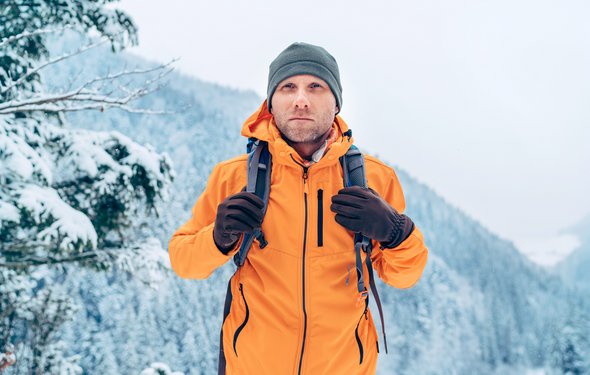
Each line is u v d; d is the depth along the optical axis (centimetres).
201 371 5666
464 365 9356
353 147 196
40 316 905
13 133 646
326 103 185
